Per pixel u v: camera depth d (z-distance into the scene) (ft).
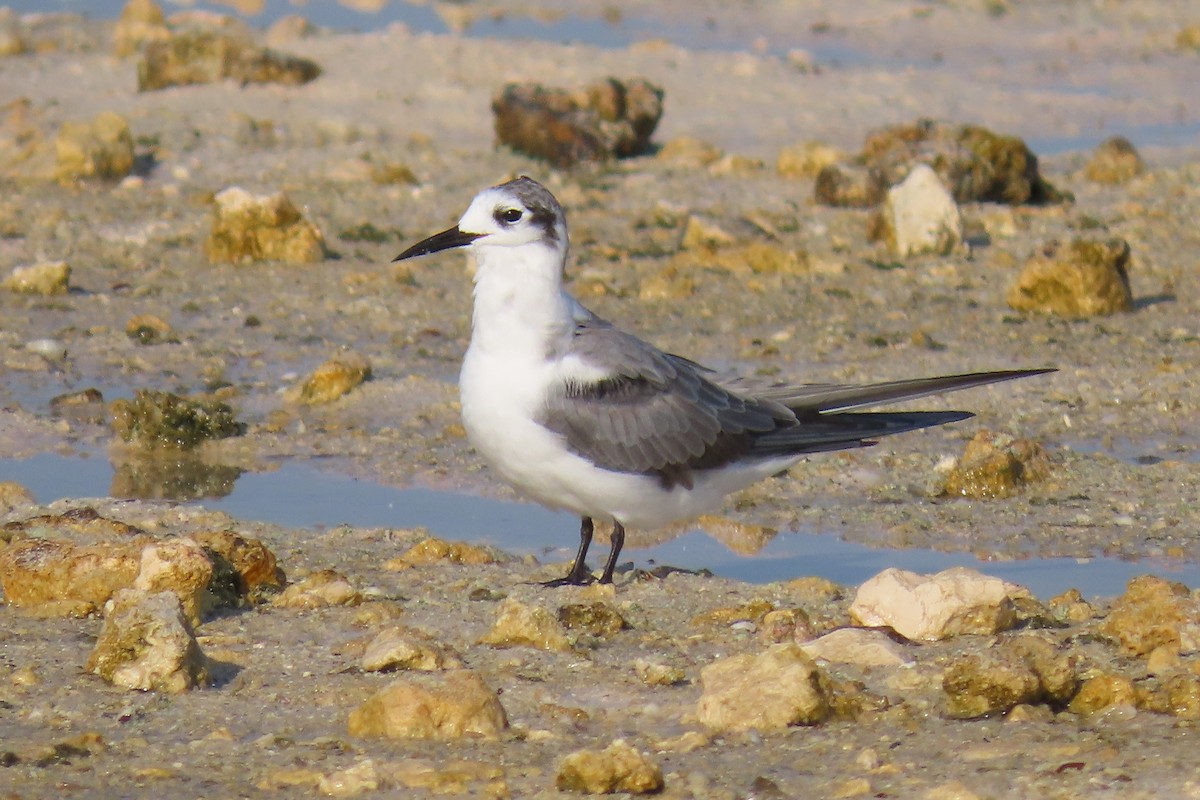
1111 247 63.36
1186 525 42.88
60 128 84.33
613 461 37.52
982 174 79.66
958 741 27.02
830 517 44.29
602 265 69.15
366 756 26.84
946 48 116.06
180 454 49.24
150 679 29.78
